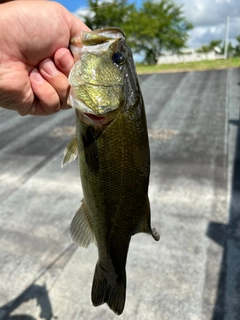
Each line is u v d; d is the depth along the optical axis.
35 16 0.20
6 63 0.20
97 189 0.21
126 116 0.20
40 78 0.21
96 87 0.19
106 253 0.22
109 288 0.22
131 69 0.21
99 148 0.20
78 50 0.20
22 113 0.23
